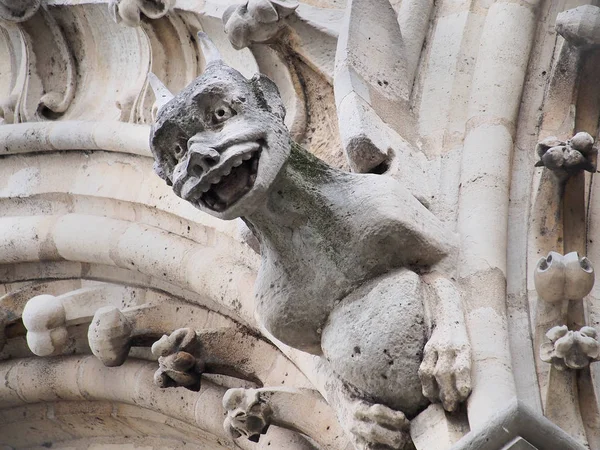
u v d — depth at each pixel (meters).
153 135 9.71
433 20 12.39
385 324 9.55
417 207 10.12
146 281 13.54
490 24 12.04
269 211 9.83
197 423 12.82
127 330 12.94
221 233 12.75
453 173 10.92
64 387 13.73
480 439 8.36
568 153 10.34
